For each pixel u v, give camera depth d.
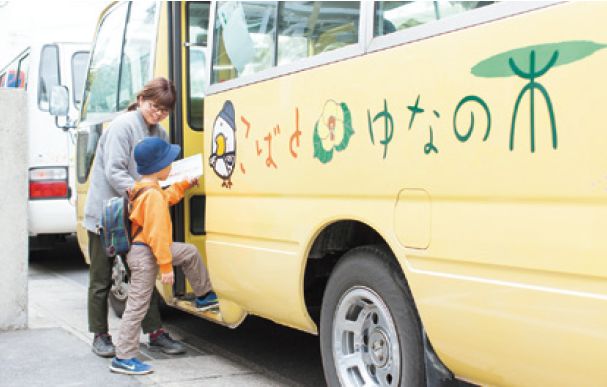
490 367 2.88
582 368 2.48
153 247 4.59
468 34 2.91
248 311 4.62
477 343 2.88
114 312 6.86
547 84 2.57
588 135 2.43
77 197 7.53
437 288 3.04
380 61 3.38
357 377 3.74
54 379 4.55
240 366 5.03
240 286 4.54
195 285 5.08
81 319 6.60
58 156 9.87
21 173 5.77
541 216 2.59
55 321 6.24
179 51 5.54
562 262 2.52
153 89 4.98
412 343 3.31
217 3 4.95
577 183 2.46
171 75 5.55
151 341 5.33
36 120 9.84
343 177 3.60
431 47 3.09
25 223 5.80
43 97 9.93
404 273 3.22
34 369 4.75
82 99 7.61
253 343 5.74
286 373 4.88
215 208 4.78
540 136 2.59
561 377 2.57
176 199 4.90
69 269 10.24
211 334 6.04
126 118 5.00
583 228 2.45
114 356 5.06
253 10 4.48
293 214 3.98
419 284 3.13
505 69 2.73
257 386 4.54
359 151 3.49
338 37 3.72
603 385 2.44
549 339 2.58
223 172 4.68
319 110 3.79
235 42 4.66
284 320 4.22
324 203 3.74
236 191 4.54
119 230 4.68
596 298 2.42
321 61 3.79
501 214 2.74
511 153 2.70
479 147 2.83
